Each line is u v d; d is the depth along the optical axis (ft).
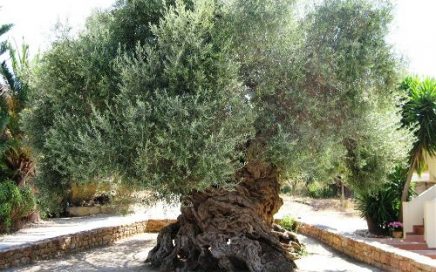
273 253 37.45
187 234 37.78
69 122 31.83
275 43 33.06
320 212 78.69
